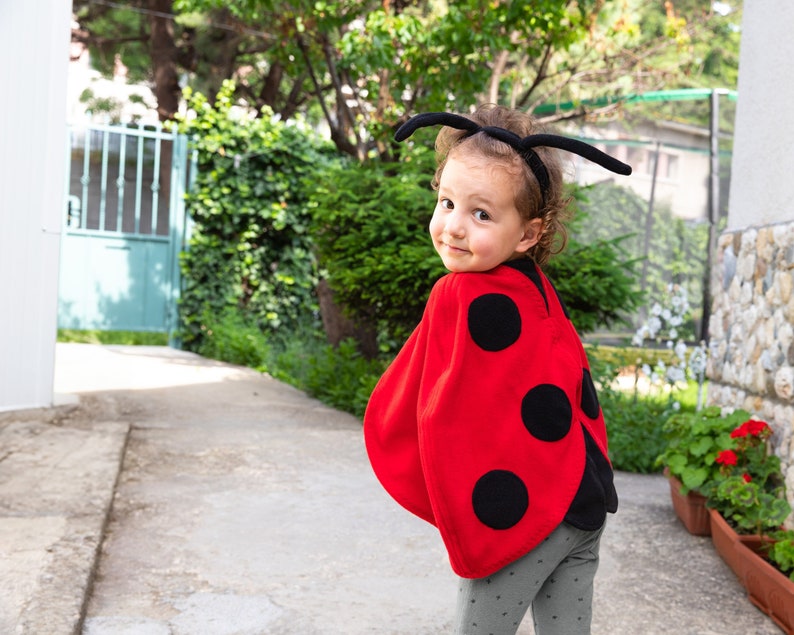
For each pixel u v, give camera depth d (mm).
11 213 5777
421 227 6559
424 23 7926
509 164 1853
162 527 3938
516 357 1874
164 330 10156
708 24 9969
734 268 4816
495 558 1824
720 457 4066
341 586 3383
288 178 10273
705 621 3256
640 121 11328
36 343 5957
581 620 1962
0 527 3537
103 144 9930
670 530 4402
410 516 4312
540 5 7340
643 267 10648
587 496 1868
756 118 4621
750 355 4504
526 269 1993
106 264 9898
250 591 3273
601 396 6375
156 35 12859
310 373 7805
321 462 5289
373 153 8898
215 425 6145
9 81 5672
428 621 3092
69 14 5801
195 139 10039
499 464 1839
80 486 4207
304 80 12297
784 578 3154
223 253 10242
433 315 1931
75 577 3066
